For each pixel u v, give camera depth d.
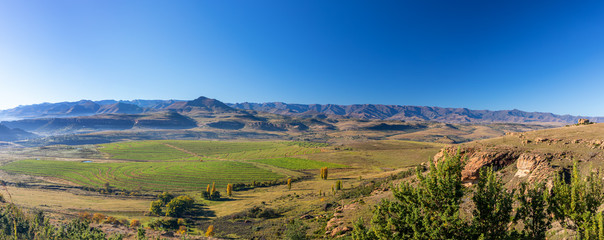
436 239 16.44
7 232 54.59
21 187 163.88
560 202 18.53
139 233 54.22
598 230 15.81
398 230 18.44
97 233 54.72
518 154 57.34
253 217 99.00
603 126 67.19
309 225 67.31
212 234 79.69
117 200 145.00
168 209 113.00
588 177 18.27
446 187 17.12
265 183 179.12
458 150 18.06
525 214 18.02
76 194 155.00
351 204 73.31
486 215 17.11
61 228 60.19
